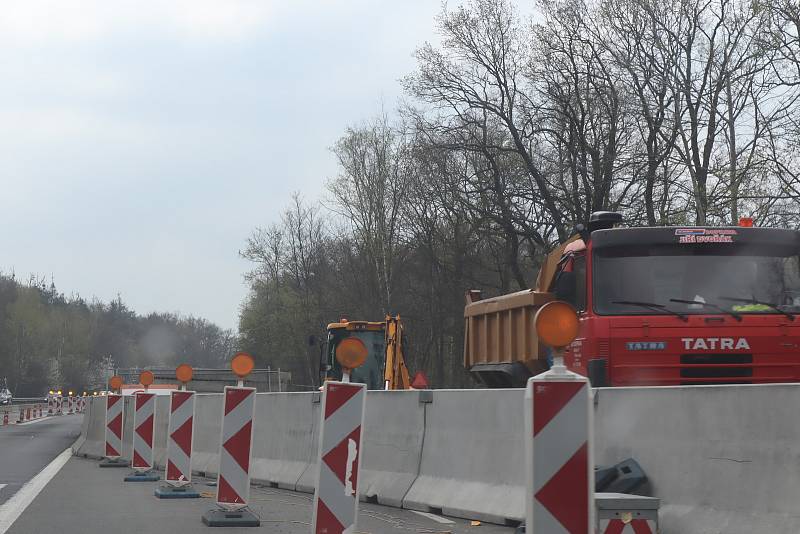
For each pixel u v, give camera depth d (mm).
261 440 16703
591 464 5906
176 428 13766
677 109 38250
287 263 83625
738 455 8250
